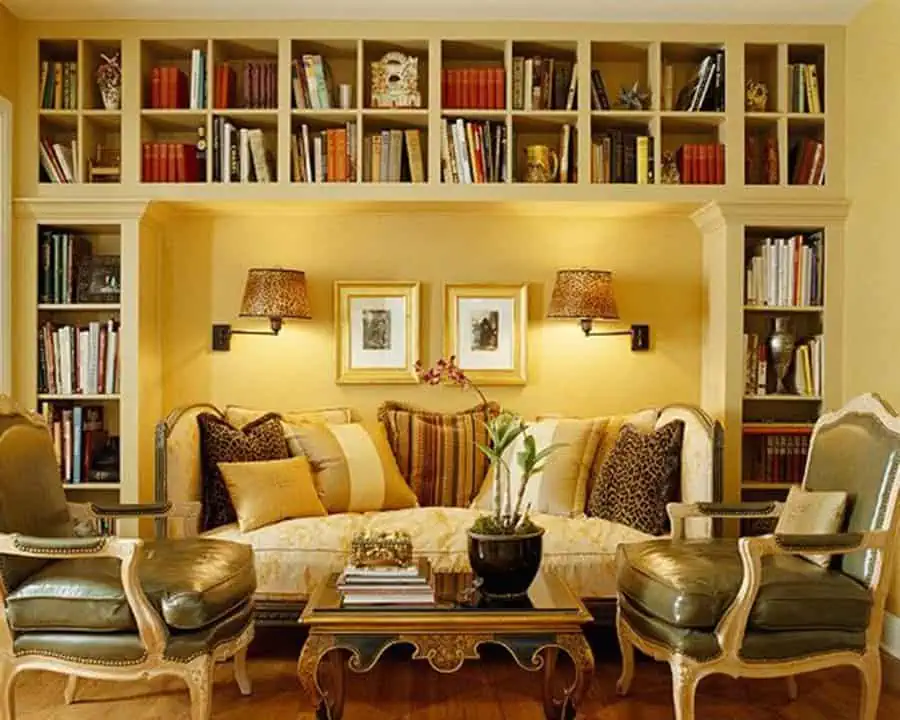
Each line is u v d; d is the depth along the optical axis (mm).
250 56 4277
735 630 2557
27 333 3973
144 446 4043
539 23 4023
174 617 2523
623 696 3061
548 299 4371
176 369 4328
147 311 4102
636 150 4094
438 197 4012
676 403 4059
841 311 4066
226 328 4324
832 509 2777
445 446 4105
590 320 4234
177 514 3168
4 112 3875
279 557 3375
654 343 4363
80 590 2533
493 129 4090
